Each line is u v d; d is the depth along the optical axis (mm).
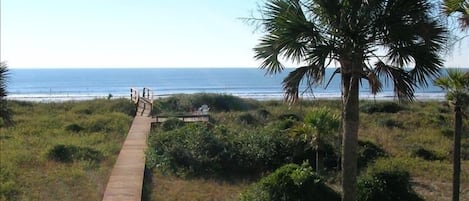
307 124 17906
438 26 8016
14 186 15555
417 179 18797
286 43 7992
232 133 22172
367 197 14250
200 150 19469
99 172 17891
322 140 17797
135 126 28000
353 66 8086
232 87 139375
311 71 8250
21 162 19250
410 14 7777
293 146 20125
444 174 19531
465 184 18250
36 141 23828
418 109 43344
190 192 16062
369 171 15516
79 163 19328
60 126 29016
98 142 24156
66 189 15406
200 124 23375
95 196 14617
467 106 12727
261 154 19844
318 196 13742
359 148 21688
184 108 40625
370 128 30891
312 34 7914
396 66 8312
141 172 16969
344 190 8547
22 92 110750
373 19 7891
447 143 26312
